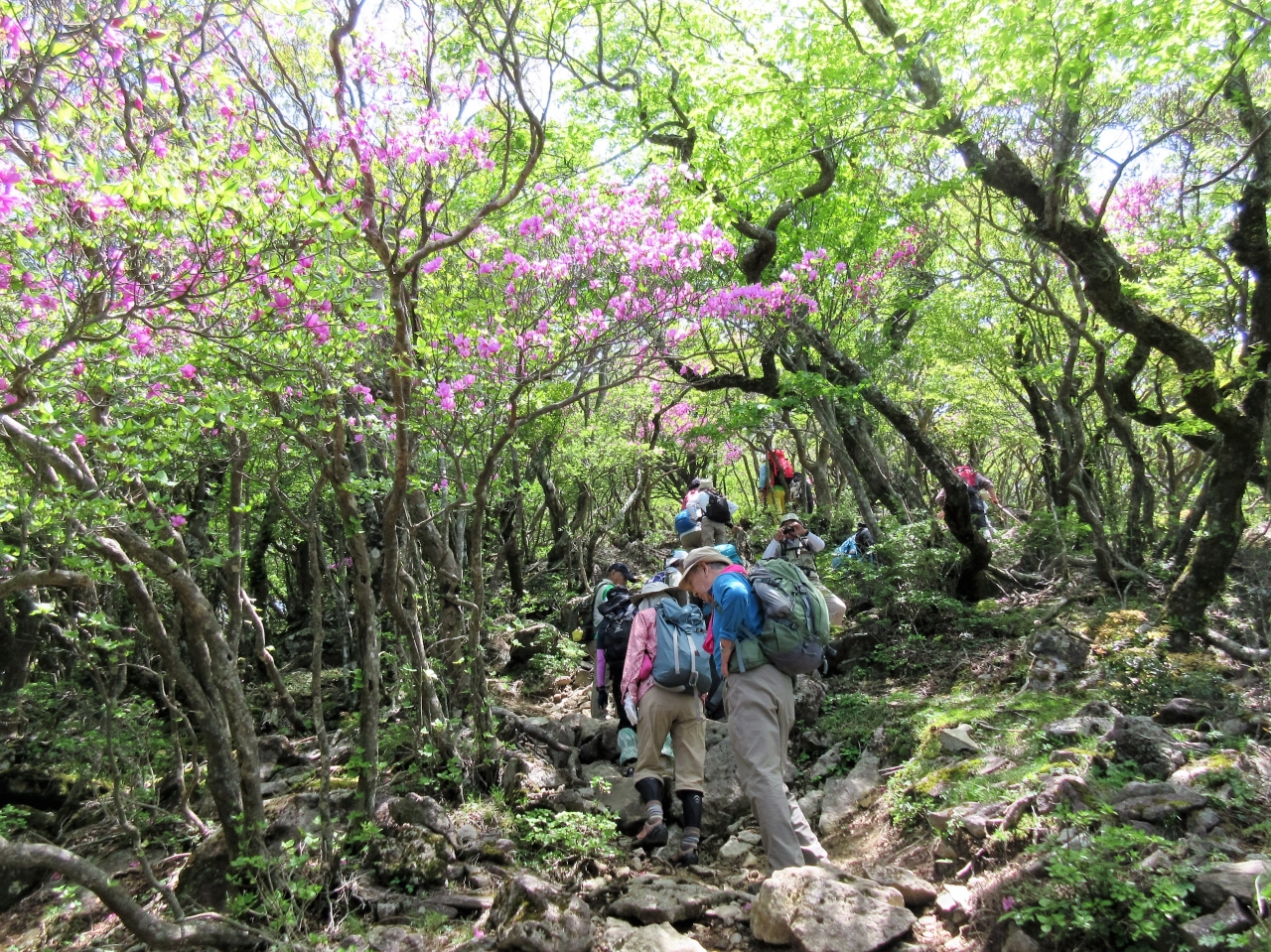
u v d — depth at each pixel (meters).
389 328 4.50
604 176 6.50
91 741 5.82
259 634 5.23
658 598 5.02
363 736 4.71
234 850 4.20
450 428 5.08
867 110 7.46
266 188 3.55
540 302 5.29
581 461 11.62
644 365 5.54
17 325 3.65
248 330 3.67
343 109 3.98
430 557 5.88
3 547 3.77
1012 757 4.60
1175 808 3.53
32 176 3.14
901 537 8.10
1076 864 3.24
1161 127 8.29
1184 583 6.13
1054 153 6.52
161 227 3.13
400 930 3.79
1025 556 9.57
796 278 7.05
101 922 4.85
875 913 3.47
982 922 3.37
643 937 3.59
